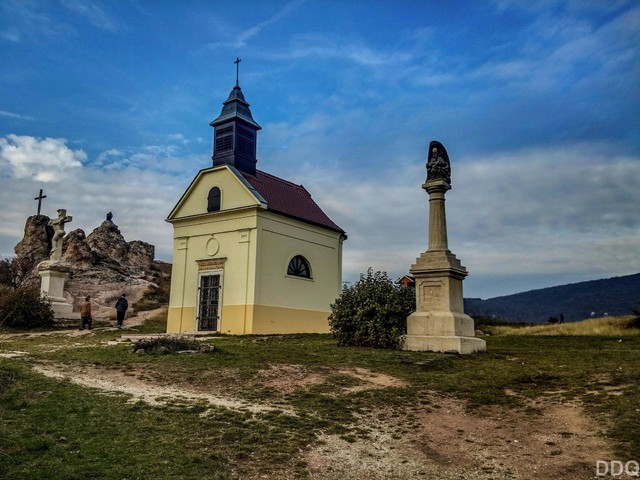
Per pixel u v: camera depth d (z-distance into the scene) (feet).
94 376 40.47
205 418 30.04
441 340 52.13
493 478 22.98
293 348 55.52
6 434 25.63
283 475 23.29
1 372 37.91
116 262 150.41
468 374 41.70
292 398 35.29
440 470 24.02
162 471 22.85
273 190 92.43
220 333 80.48
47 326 91.71
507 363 46.16
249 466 24.06
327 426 29.68
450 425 30.25
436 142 57.77
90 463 23.09
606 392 33.88
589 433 27.37
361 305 57.72
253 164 94.22
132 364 44.93
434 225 56.29
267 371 42.78
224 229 85.46
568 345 58.95
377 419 31.35
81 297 122.01
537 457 25.02
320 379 40.55
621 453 24.47
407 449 26.66
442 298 54.24
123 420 28.86
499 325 123.65
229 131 91.97
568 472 23.07
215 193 87.81
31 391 33.60
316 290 91.40
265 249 83.05
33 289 97.45
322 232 94.53
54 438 25.72
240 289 81.71
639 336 71.56
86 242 145.38
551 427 28.91
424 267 55.16
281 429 28.71
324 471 23.85
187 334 77.46
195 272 87.81
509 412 32.14
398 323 56.44
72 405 30.86
